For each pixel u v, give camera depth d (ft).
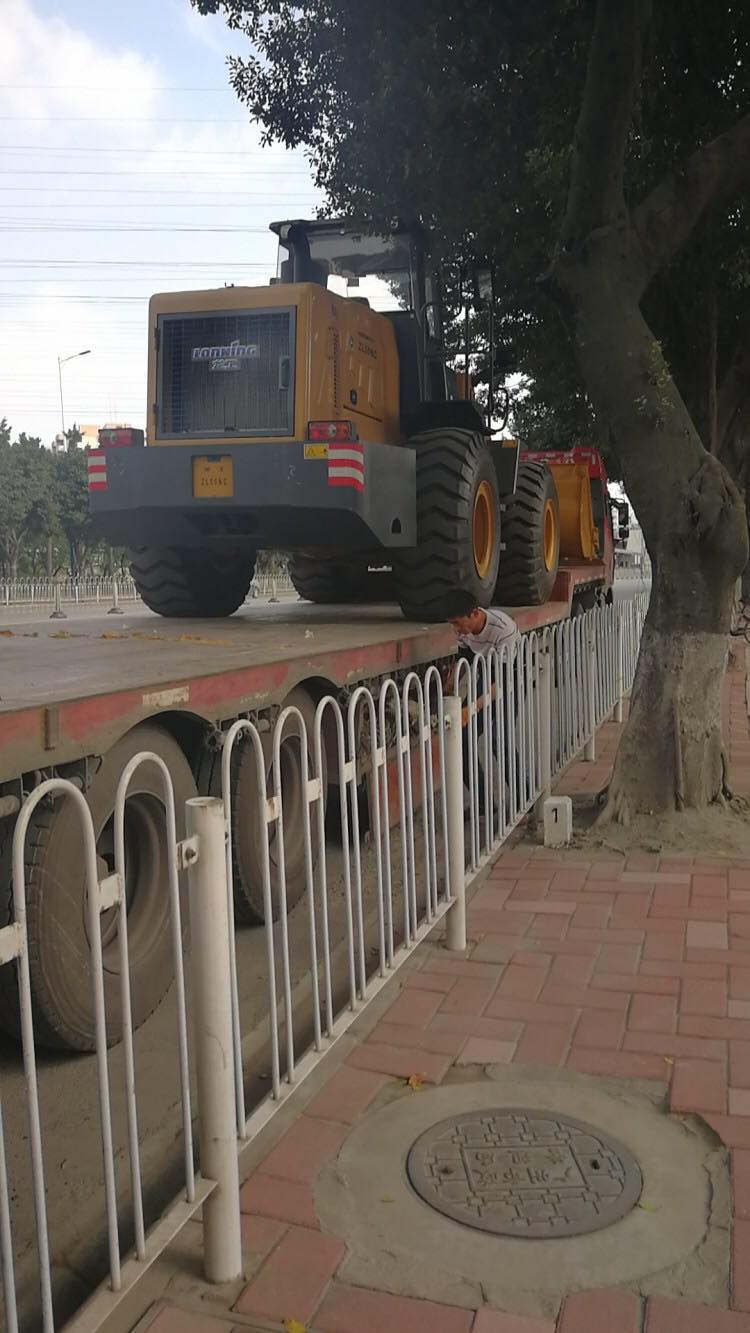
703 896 17.02
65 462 156.04
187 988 13.24
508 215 24.85
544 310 32.65
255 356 21.15
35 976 10.05
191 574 24.94
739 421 36.83
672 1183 9.39
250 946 15.43
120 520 21.67
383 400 24.41
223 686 12.64
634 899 16.94
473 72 22.33
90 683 10.94
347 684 16.21
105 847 11.64
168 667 12.83
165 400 21.61
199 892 7.75
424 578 22.62
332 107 24.52
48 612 98.02
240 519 21.31
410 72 21.72
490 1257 8.41
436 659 20.29
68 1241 8.80
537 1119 10.45
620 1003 13.08
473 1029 12.43
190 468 20.57
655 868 18.56
